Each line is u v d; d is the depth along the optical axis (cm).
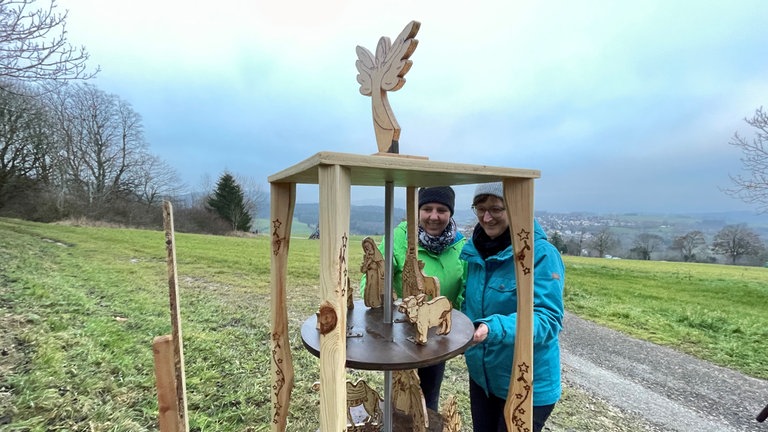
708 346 566
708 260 1825
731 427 350
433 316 118
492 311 175
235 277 798
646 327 657
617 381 440
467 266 204
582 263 1448
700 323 674
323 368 88
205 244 1289
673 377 458
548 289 155
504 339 133
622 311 741
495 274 178
